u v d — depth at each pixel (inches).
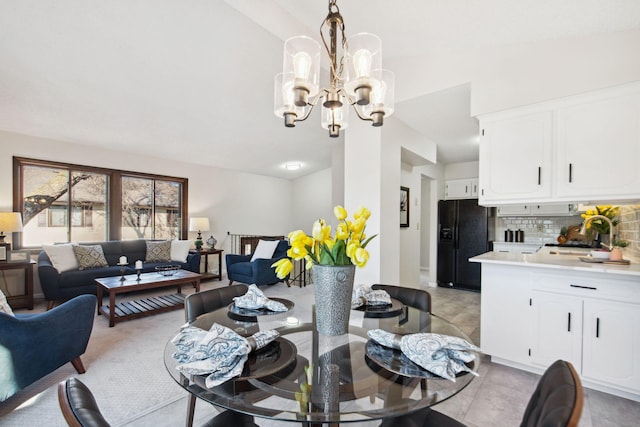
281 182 289.9
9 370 66.2
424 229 289.6
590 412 70.2
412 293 74.9
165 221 211.3
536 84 90.6
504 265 92.7
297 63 51.8
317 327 50.1
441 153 201.3
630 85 78.3
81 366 85.9
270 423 66.0
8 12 86.6
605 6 70.2
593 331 78.3
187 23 96.0
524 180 93.3
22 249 155.3
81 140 167.0
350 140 128.7
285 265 48.1
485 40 92.8
